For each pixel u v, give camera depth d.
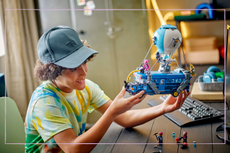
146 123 0.96
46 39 0.75
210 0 2.28
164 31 0.71
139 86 0.73
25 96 2.16
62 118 0.80
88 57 0.77
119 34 2.47
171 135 0.85
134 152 0.77
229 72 0.89
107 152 0.78
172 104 0.89
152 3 2.43
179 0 2.40
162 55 0.76
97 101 1.01
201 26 2.35
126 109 0.75
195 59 2.10
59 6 2.38
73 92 0.89
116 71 2.56
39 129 0.80
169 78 0.71
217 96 1.16
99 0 2.40
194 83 1.37
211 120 0.93
